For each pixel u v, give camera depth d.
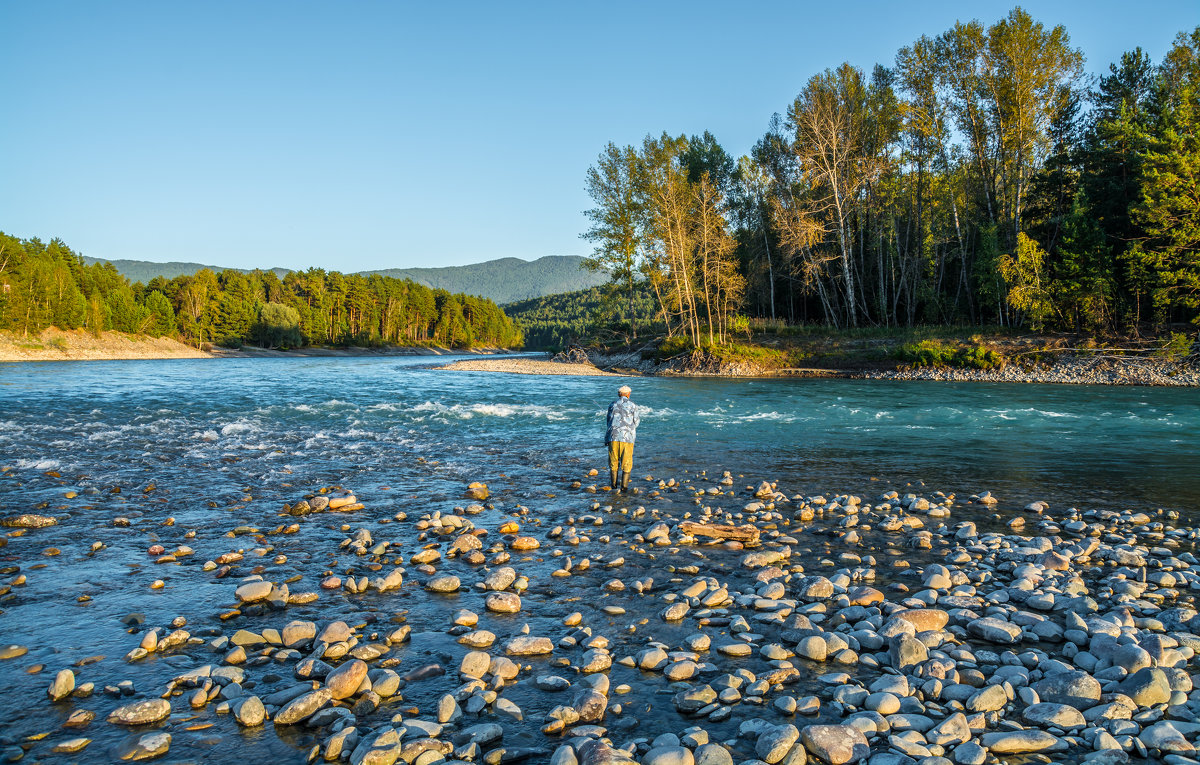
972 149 47.22
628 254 56.84
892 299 56.97
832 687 4.48
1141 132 40.00
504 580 6.29
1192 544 7.99
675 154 53.66
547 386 34.00
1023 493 10.79
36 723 3.79
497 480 11.39
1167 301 37.03
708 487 11.10
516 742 3.73
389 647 4.96
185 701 4.12
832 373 43.16
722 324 53.00
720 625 5.51
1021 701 4.34
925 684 4.48
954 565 7.22
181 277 114.00
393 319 144.25
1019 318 45.47
